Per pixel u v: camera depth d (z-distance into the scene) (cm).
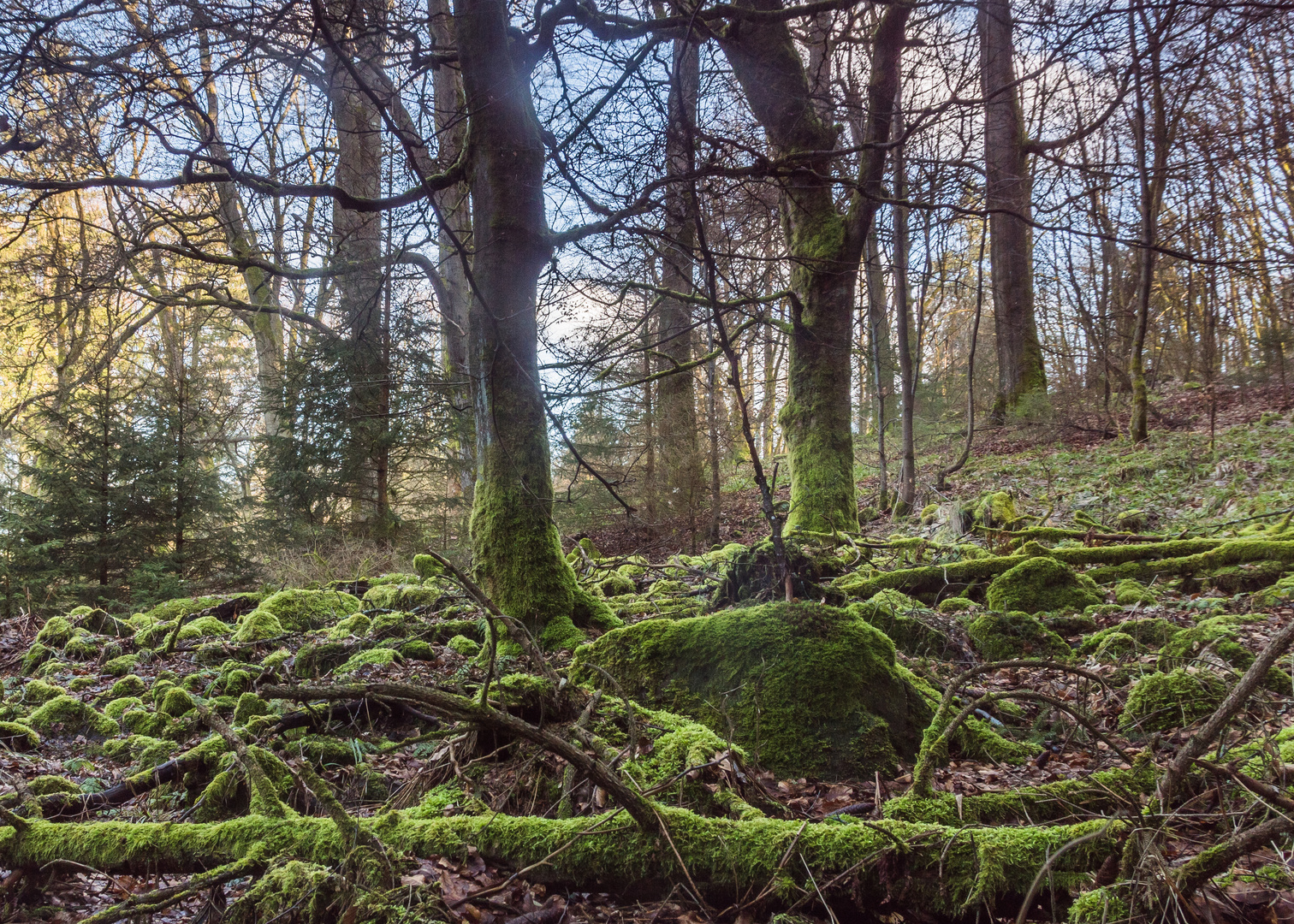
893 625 634
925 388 2689
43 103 549
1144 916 224
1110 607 693
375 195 907
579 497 1831
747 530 1753
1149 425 1684
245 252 838
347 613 954
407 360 1497
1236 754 328
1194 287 1773
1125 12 525
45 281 1045
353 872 268
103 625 963
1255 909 231
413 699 267
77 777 459
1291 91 1250
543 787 356
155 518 1384
